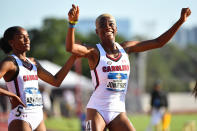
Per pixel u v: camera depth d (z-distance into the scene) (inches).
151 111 1828.2
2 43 743.7
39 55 7121.1
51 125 2578.7
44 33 7283.5
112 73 685.9
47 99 2497.5
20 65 706.8
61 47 7249.0
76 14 639.8
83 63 6663.4
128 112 4439.0
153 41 740.7
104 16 701.9
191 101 5802.2
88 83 3607.3
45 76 749.9
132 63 5118.1
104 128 690.8
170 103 5595.5
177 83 7682.1
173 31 734.5
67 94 3513.8
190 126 1870.1
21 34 723.4
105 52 691.4
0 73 680.4
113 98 693.9
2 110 3201.3
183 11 719.1
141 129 2253.9
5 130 1974.7
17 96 681.6
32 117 706.2
